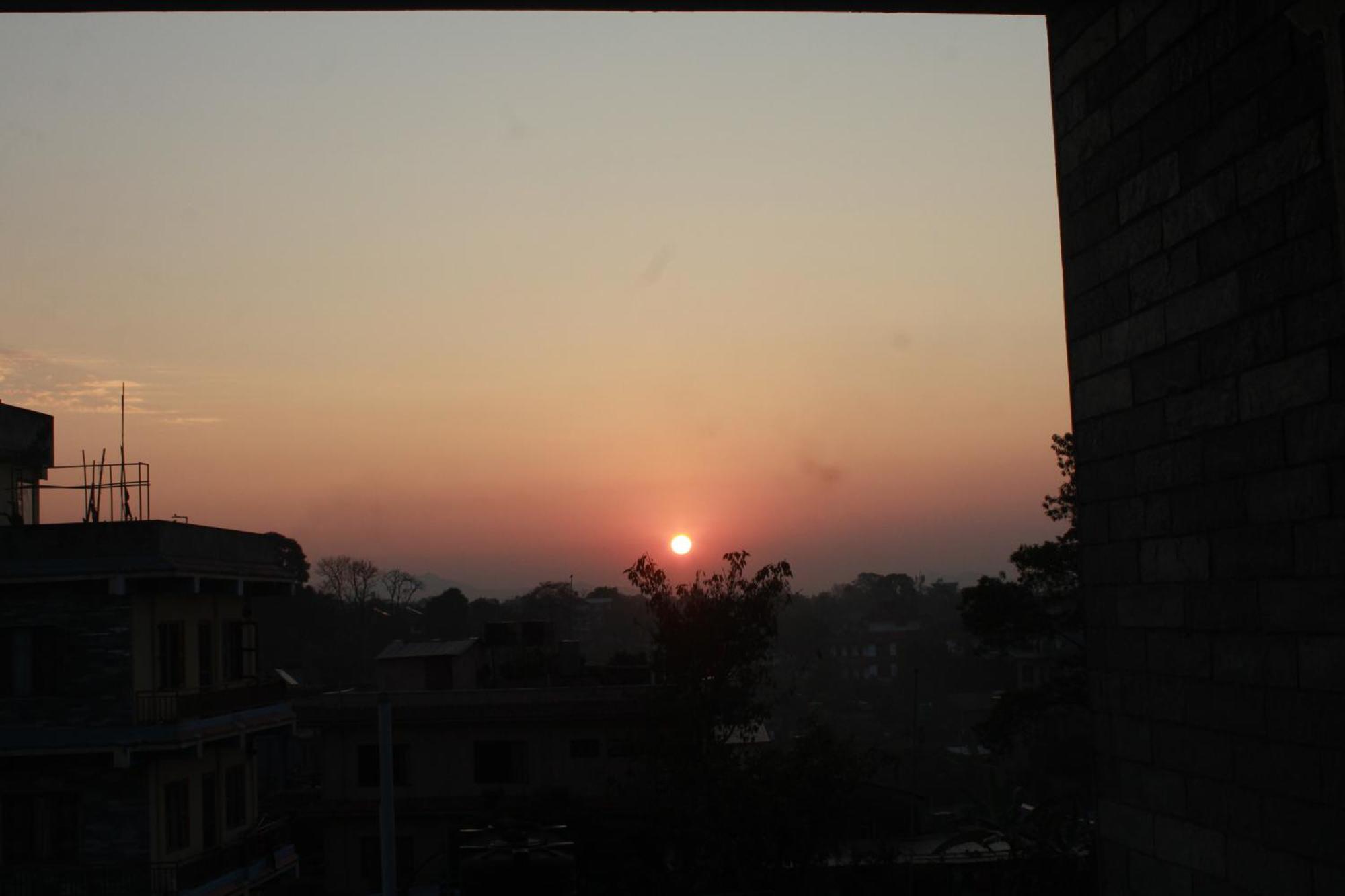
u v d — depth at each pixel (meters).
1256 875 4.25
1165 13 4.77
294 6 4.95
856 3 5.14
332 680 63.94
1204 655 4.57
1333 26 3.80
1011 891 24.33
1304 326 4.00
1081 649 30.84
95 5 4.91
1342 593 3.84
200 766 24.98
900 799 32.03
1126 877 5.12
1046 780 37.59
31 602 22.98
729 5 5.07
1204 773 4.55
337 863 30.23
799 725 32.50
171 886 22.53
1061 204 5.65
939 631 102.31
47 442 28.08
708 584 26.92
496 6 5.00
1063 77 5.59
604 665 40.31
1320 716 3.94
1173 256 4.74
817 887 24.19
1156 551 4.88
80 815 22.89
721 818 23.81
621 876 25.12
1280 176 4.11
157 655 23.67
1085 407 5.45
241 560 26.88
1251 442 4.28
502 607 95.50
